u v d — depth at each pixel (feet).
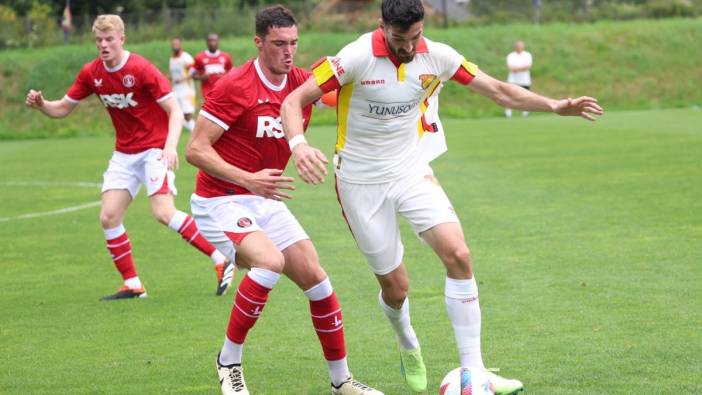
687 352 53.57
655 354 53.42
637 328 59.06
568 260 80.48
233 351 49.29
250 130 51.08
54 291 78.84
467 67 50.14
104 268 88.89
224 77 50.93
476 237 92.73
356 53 47.19
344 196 51.01
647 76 316.19
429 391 49.98
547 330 59.52
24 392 51.01
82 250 98.22
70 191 145.69
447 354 56.24
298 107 46.73
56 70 306.76
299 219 108.58
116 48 73.46
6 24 348.18
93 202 132.98
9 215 123.13
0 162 198.80
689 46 328.49
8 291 79.25
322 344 49.73
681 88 311.27
